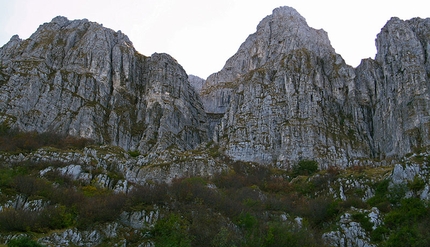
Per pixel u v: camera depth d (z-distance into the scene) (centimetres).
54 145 15250
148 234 9044
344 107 19288
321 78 19862
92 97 19625
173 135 19388
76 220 9100
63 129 17350
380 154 17275
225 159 17150
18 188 10088
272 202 11525
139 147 18500
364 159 16500
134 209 9600
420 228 9500
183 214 9638
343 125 18425
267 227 9231
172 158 15675
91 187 11625
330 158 16600
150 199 10031
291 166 16575
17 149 13850
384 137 17500
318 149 16912
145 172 14912
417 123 16025
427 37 18588
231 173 15112
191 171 15062
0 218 8531
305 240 9169
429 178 11325
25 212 8894
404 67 17838
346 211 10688
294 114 18250
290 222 10044
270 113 18638
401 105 17000
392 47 18938
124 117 19800
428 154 12362
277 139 17812
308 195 12988
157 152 16400
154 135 19250
